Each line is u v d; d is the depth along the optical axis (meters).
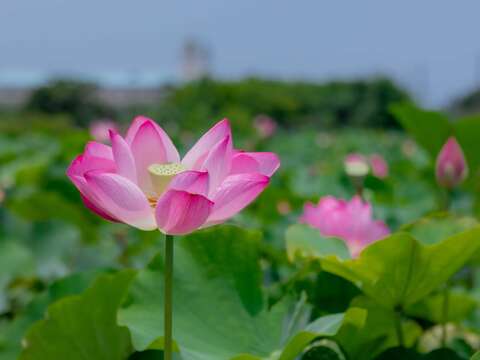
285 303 1.64
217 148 1.20
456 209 4.27
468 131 3.48
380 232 1.93
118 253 2.95
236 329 1.54
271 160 1.30
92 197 1.19
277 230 3.09
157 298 1.57
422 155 10.19
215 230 1.64
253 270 1.62
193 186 1.16
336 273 1.65
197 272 1.60
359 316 1.41
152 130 1.29
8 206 3.72
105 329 1.59
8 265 2.83
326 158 10.31
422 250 1.48
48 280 2.85
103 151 1.30
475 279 2.59
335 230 1.93
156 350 1.43
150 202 1.28
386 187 3.86
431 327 2.01
